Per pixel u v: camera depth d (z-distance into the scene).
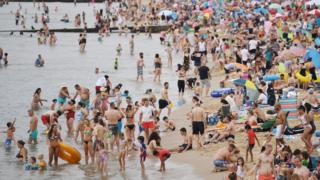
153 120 43.50
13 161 41.03
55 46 97.06
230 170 33.09
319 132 38.28
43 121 47.00
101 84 58.00
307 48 61.06
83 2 166.62
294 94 45.94
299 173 30.44
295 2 100.56
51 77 70.75
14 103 57.81
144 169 38.47
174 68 75.00
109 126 42.31
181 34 93.56
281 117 38.88
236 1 114.12
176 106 53.94
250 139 36.75
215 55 74.19
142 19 123.31
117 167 39.09
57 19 131.25
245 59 65.00
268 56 59.25
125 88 62.69
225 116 43.72
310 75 51.75
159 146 38.50
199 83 57.44
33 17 134.50
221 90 54.88
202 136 41.69
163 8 130.00
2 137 46.66
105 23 115.31
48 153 41.84
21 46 96.94
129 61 81.69
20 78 70.38
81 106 46.12
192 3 127.81
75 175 37.94
